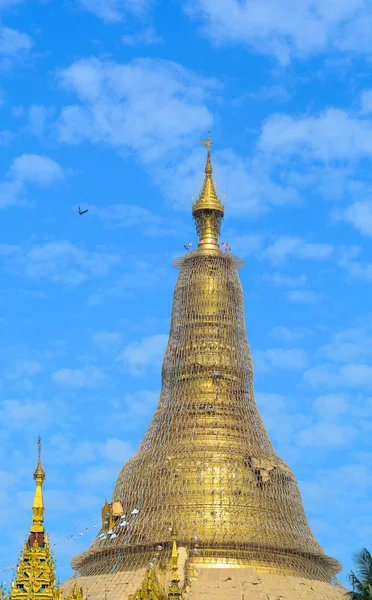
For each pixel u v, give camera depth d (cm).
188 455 19750
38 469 11438
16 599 10925
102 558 19338
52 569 11119
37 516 11319
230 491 19375
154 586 14262
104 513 19850
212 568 18288
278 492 19912
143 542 18712
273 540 19012
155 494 19575
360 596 14138
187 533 18762
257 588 17525
